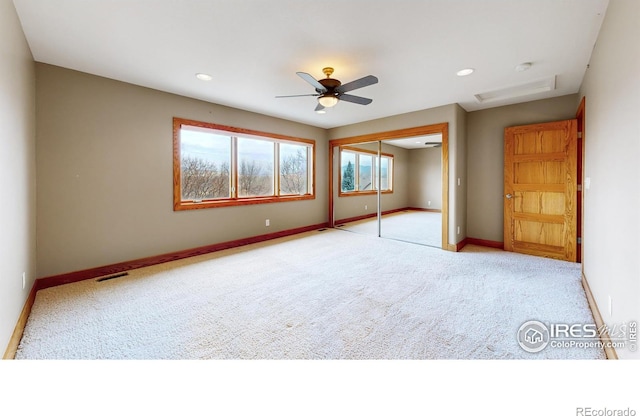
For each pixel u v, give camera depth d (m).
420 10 1.98
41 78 2.80
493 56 2.67
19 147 2.14
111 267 3.30
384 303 2.50
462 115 4.45
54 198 2.90
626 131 1.55
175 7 1.95
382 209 7.30
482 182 4.59
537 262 3.72
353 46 2.49
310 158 5.96
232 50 2.58
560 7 1.94
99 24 2.16
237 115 4.54
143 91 3.52
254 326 2.11
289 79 3.28
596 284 2.25
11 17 1.88
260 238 5.02
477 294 2.69
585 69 2.93
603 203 2.06
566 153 3.77
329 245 4.73
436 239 5.17
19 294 2.07
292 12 2.01
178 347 1.83
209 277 3.18
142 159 3.53
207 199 4.37
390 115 4.98
